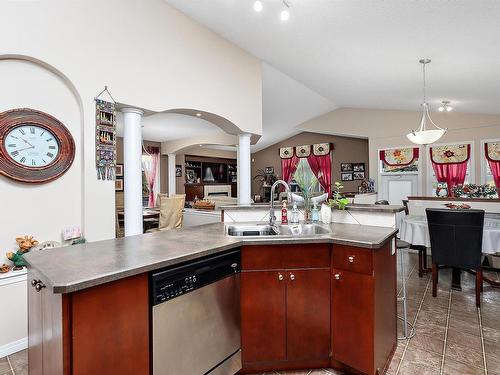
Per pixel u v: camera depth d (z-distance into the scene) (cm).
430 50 334
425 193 666
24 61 244
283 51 427
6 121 233
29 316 165
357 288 192
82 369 122
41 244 249
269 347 202
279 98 677
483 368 205
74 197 272
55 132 258
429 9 254
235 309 194
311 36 354
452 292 349
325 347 205
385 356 205
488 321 275
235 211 293
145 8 321
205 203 552
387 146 725
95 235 278
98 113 279
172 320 155
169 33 346
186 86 364
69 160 266
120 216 615
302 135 1069
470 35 284
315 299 204
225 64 421
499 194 579
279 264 202
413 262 484
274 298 202
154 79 329
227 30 393
